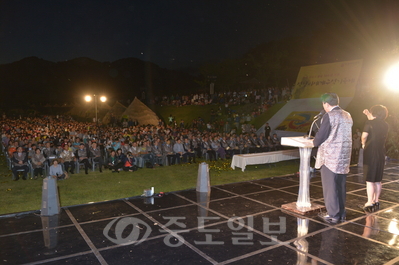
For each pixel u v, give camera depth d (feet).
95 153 35.40
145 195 20.38
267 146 49.06
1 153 51.55
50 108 182.50
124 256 11.67
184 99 127.95
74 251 12.14
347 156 14.85
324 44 98.07
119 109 105.29
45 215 16.56
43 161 32.09
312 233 13.82
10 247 12.60
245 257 11.49
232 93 114.01
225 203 18.71
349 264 10.94
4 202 21.89
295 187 22.91
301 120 61.36
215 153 44.14
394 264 10.94
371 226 14.66
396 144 38.58
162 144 40.57
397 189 22.38
